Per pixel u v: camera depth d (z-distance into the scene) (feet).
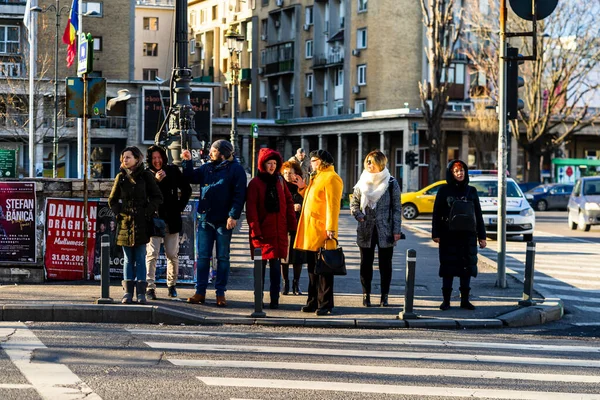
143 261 40.52
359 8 228.84
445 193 44.04
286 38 260.42
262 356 30.78
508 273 60.08
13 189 48.01
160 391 24.94
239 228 90.84
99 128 208.13
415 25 222.89
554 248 88.12
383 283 44.21
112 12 214.69
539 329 41.39
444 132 211.00
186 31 61.41
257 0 273.13
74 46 124.16
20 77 192.95
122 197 40.24
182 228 48.52
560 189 192.03
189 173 42.73
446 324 40.50
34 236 48.06
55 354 29.94
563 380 28.30
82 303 39.70
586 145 233.55
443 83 178.09
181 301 42.70
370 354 31.91
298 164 49.03
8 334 33.96
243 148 240.32
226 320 39.32
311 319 39.63
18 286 46.06
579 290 56.54
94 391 24.72
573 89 198.70
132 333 35.17
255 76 274.57
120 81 208.74
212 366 28.68
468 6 200.44
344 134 225.35
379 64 222.69
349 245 82.33
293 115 256.52
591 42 192.85
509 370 29.66
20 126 192.85
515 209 94.27
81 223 48.44
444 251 44.01
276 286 42.96
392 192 43.93
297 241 42.22
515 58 51.96
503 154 52.44
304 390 25.61
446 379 27.76
